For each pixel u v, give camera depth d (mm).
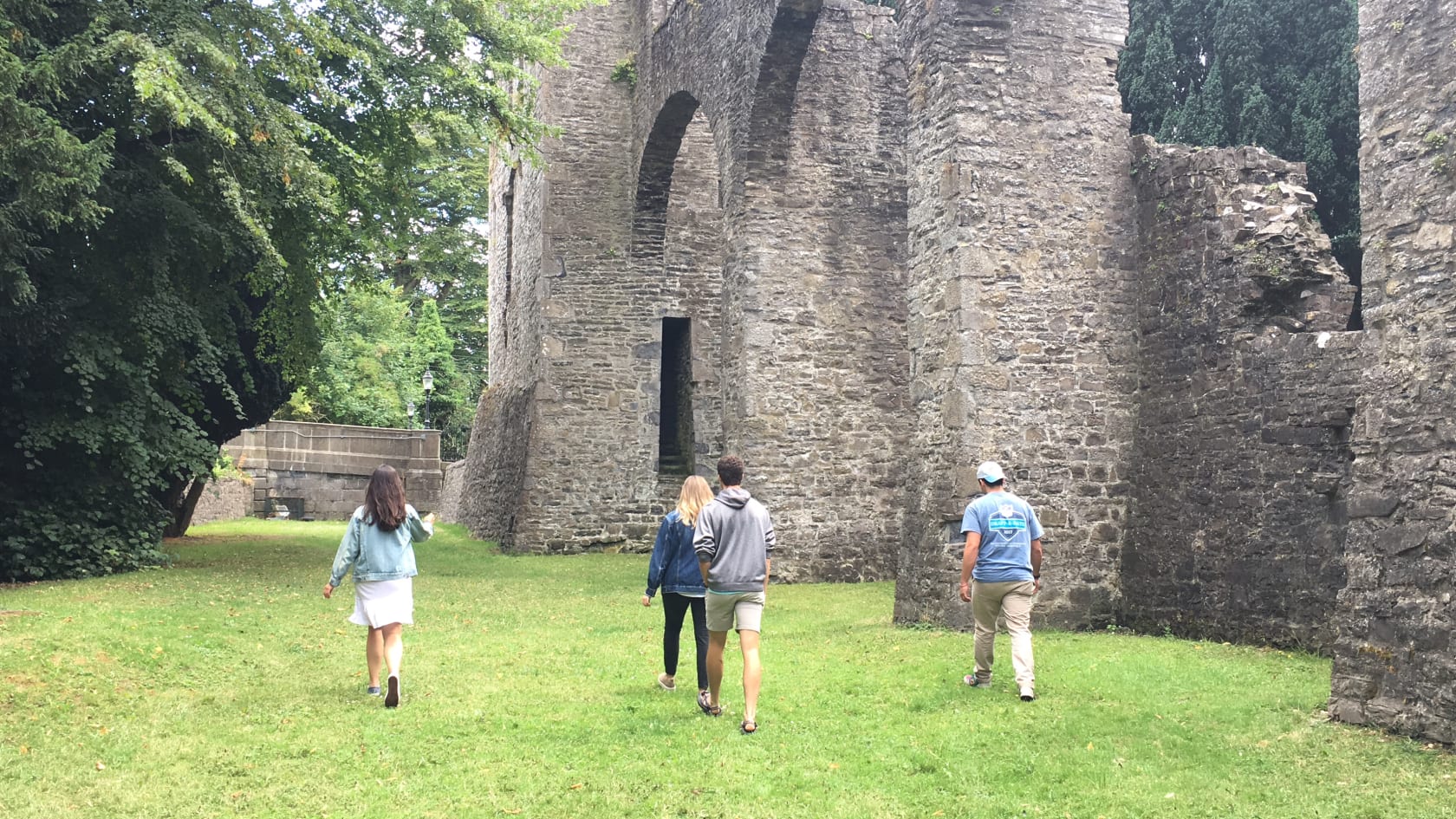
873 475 14289
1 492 10852
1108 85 10094
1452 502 5180
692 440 18734
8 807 4336
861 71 14555
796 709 6129
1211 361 9133
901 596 9789
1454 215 5305
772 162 13945
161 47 9672
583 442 18328
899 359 14492
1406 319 5508
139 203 10641
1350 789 4590
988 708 6043
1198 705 6047
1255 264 8836
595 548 18172
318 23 11250
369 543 6242
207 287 12055
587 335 18484
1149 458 9656
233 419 16016
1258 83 15664
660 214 18703
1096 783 4773
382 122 13438
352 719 5840
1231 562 8766
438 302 37219
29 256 9984
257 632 8078
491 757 5207
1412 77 5594
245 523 23688
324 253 13992
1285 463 8398
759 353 13914
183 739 5387
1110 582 9742
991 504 6504
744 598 5742
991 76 9742
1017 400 9516
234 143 10344
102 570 11008
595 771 4988
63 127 10242
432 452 29047
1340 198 15164
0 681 5785
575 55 18734
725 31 14359
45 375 10938
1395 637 5410
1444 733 5105
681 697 6473
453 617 9867
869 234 14453
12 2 9516
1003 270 9578
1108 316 9875
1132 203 10055
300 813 4461
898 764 5086
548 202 18453
